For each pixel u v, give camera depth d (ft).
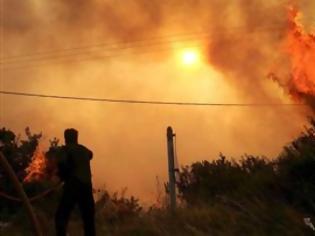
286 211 34.40
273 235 32.53
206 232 34.45
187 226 35.19
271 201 37.35
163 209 43.73
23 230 41.57
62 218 28.04
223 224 35.24
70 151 28.32
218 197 42.57
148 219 38.42
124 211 46.47
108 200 50.26
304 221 32.83
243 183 45.01
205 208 39.01
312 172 38.96
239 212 36.45
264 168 44.80
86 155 28.76
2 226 43.14
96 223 42.34
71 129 29.01
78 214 45.11
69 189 27.96
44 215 43.93
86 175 28.32
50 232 40.68
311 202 35.45
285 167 40.81
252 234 32.89
